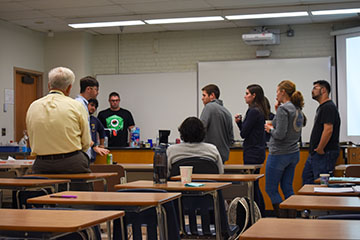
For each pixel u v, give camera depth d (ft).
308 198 8.02
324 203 7.39
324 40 31.60
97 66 35.50
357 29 29.73
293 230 5.08
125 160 23.61
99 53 35.50
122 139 28.89
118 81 34.68
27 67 32.78
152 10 28.14
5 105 30.60
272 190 16.57
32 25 31.83
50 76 13.07
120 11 28.32
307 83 31.30
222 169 13.35
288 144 16.38
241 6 27.45
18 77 32.37
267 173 16.61
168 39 34.30
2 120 30.40
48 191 12.71
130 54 34.96
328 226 5.33
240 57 32.96
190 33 33.88
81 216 6.05
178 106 33.45
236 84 32.40
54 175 12.08
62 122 12.52
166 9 27.91
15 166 15.35
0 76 30.27
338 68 30.68
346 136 30.19
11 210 6.59
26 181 10.54
